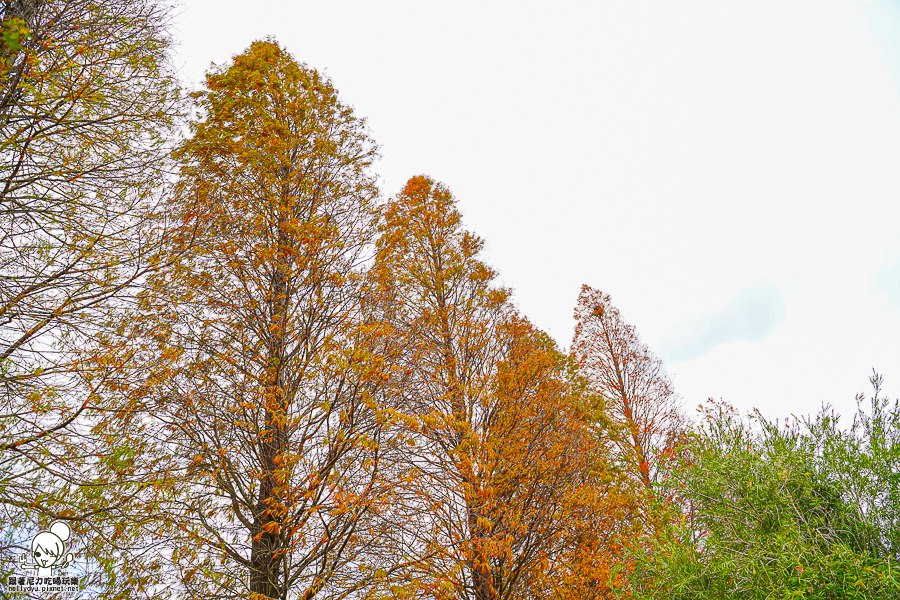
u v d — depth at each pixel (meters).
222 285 7.82
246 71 9.48
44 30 5.57
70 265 5.46
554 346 12.96
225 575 6.18
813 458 5.43
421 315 11.49
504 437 10.07
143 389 6.04
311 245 8.34
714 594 4.94
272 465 7.10
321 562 6.72
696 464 6.04
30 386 5.09
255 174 8.73
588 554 9.09
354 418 7.29
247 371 7.42
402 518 8.25
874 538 4.80
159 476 6.15
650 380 15.30
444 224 13.27
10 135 5.37
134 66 6.16
